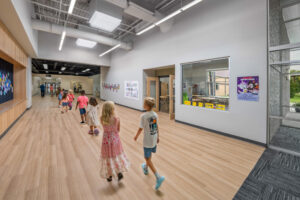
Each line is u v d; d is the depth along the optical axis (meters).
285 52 4.33
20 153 2.85
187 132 4.37
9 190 1.81
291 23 4.15
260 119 3.36
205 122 4.59
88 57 10.26
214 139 3.78
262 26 3.27
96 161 2.59
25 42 5.31
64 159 2.64
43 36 8.45
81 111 5.20
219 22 4.07
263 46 3.27
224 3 3.95
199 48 4.64
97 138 3.78
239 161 2.64
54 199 1.69
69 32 6.13
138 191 1.84
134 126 5.06
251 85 3.48
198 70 5.41
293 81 4.54
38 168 2.33
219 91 4.57
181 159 2.70
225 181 2.06
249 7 3.46
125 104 9.51
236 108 3.79
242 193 1.82
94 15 4.76
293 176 2.19
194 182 2.03
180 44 5.32
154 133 1.88
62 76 23.88
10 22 3.62
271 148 3.21
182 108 5.40
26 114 6.58
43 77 23.77
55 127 4.70
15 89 6.62
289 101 4.68
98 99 14.91
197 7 4.66
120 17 5.03
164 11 5.77
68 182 2.00
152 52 6.83
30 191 1.81
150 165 1.88
